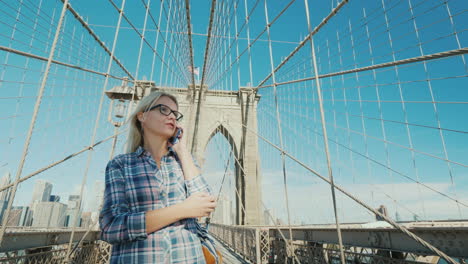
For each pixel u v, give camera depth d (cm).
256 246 642
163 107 118
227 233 1118
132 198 96
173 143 126
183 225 100
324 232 523
